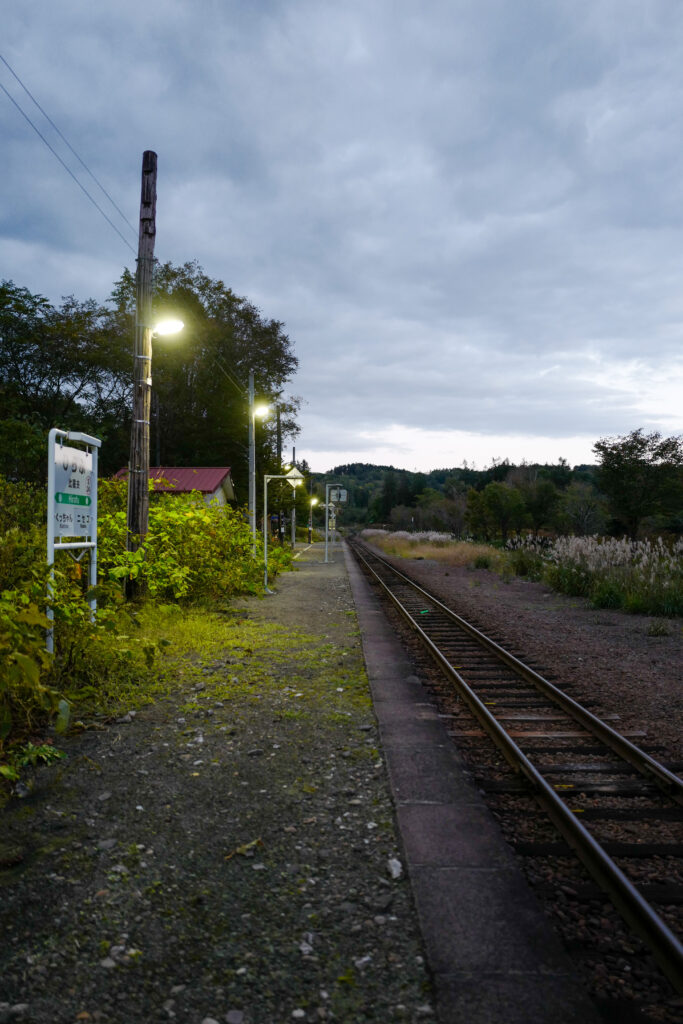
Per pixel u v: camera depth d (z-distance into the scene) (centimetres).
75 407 3934
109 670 698
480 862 333
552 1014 226
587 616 1371
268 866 333
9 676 434
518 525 5794
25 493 955
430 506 8500
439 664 845
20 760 456
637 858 355
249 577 1686
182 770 464
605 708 663
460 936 270
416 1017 229
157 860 338
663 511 3966
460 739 553
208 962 259
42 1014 230
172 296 4319
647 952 271
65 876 321
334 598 1611
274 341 4750
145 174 1187
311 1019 228
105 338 3853
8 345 3459
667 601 1374
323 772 465
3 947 266
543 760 509
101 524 1107
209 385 4547
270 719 586
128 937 274
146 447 1169
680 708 666
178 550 1279
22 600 582
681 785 429
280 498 4094
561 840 371
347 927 282
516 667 825
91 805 402
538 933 273
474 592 1878
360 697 669
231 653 860
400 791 425
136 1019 228
